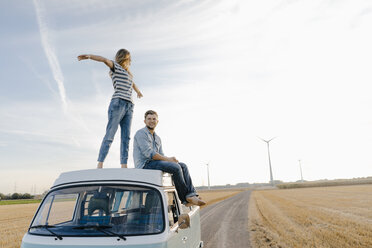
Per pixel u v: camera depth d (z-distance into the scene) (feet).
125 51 16.60
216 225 47.32
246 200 115.14
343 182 319.27
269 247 28.91
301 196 123.75
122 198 11.03
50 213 11.05
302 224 42.86
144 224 10.52
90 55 14.65
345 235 32.83
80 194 11.26
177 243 11.91
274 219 49.88
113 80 16.19
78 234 10.12
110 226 10.26
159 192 11.43
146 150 14.10
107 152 15.61
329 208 64.85
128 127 16.71
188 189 15.25
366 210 58.70
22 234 42.16
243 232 39.09
